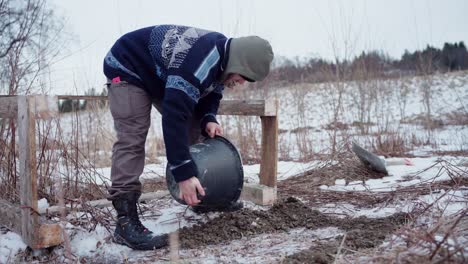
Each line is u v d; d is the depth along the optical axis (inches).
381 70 359.3
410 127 383.6
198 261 99.4
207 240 114.0
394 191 154.9
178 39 103.3
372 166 194.4
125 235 109.1
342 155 213.0
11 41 185.6
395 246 97.5
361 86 337.1
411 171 192.9
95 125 235.3
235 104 152.2
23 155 104.3
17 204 118.1
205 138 129.0
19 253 105.3
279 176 200.7
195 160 113.5
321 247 103.6
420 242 89.3
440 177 173.8
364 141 282.8
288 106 484.4
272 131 146.0
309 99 480.1
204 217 131.5
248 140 263.1
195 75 98.3
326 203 149.4
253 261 97.6
